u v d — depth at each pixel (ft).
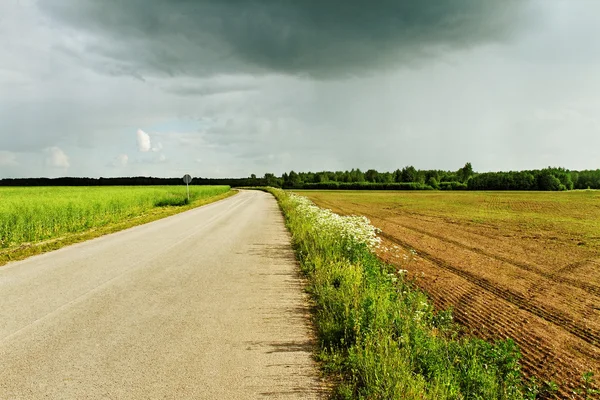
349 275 25.63
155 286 27.35
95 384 13.91
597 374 17.78
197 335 18.58
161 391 13.47
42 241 50.70
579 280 34.68
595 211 113.80
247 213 92.43
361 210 122.52
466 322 23.88
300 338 18.39
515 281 34.09
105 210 78.23
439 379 13.91
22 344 17.34
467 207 133.18
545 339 21.53
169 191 151.43
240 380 14.34
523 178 372.79
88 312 21.72
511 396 14.51
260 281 28.99
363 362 14.66
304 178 583.58
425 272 36.78
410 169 540.11
